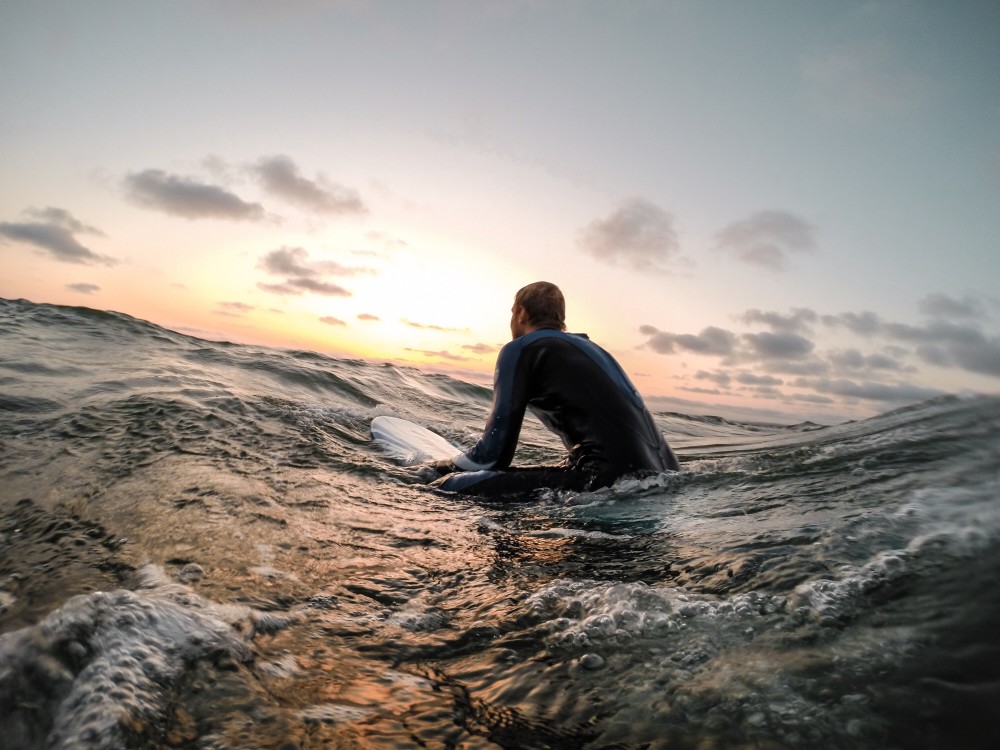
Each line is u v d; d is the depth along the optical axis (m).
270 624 1.31
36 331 5.34
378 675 1.14
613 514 2.38
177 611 1.29
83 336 5.50
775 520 2.01
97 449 2.72
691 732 0.93
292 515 2.13
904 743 0.85
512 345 3.06
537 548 1.96
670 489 2.71
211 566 1.61
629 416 2.87
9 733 0.89
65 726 0.90
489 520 2.31
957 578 1.33
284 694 1.05
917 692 0.95
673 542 1.94
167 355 5.34
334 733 0.94
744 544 1.78
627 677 1.11
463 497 2.71
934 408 4.34
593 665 1.16
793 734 0.90
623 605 1.42
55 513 1.98
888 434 3.46
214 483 2.39
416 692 1.08
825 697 0.98
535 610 1.43
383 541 1.97
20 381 3.75
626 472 2.74
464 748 0.92
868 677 1.01
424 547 1.93
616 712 1.00
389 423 3.98
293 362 6.16
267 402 4.07
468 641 1.29
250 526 1.97
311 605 1.44
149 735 0.90
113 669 1.03
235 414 3.61
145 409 3.40
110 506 2.06
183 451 2.80
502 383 3.01
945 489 2.11
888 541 1.62
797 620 1.25
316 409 4.18
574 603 1.47
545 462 3.88
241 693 1.03
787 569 1.52
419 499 2.59
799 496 2.32
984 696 0.92
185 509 2.07
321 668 1.15
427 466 3.18
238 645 1.19
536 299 3.20
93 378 4.07
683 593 1.47
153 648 1.12
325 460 3.04
